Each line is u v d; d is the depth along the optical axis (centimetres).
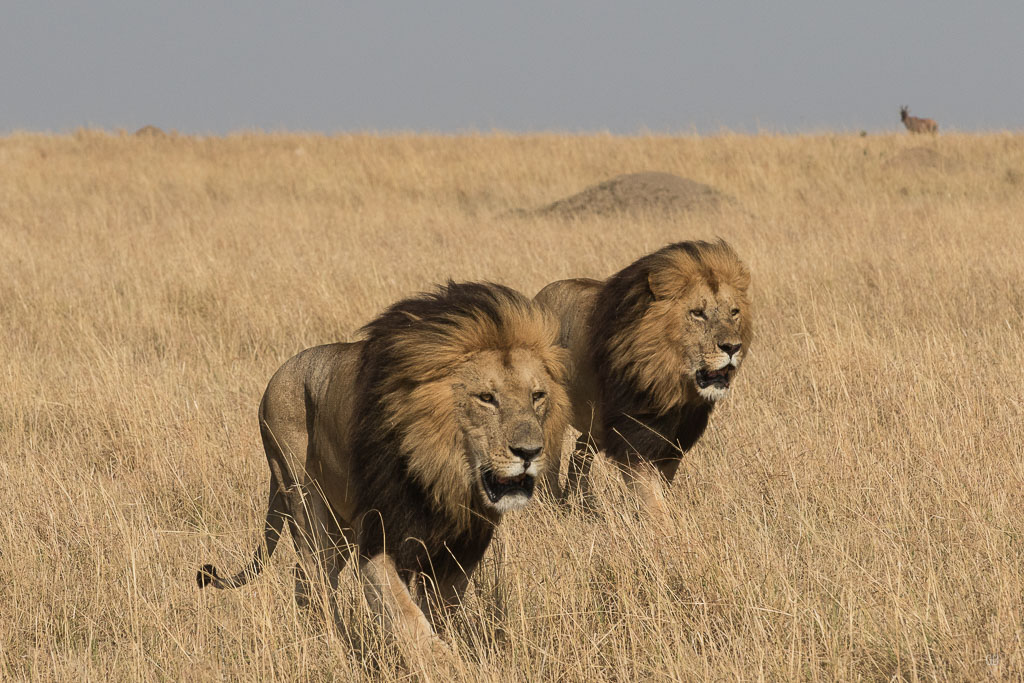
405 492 745
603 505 1020
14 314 1827
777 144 4700
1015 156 4331
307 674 732
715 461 1120
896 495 991
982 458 1054
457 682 704
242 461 1121
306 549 859
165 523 1023
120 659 779
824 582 830
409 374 719
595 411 1136
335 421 820
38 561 893
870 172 4028
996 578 812
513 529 921
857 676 730
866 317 1742
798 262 2133
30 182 4012
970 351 1471
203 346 1652
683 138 5006
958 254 2083
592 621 818
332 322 1767
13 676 757
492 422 713
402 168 4362
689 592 836
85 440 1220
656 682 732
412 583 786
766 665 723
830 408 1256
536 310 743
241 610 809
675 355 1053
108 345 1614
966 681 716
